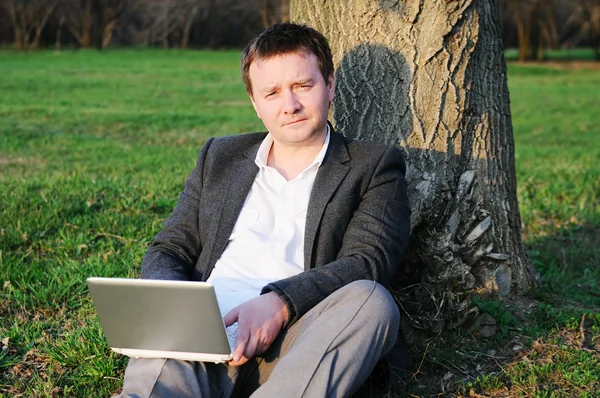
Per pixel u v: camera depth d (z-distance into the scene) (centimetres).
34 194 578
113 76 2266
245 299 276
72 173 723
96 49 4147
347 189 285
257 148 299
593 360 317
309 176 289
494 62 361
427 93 348
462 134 352
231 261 284
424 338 335
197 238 298
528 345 333
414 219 346
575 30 4838
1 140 971
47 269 426
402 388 300
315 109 284
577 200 642
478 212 354
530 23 3725
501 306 356
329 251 281
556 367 314
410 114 349
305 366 236
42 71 2355
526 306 368
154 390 240
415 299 342
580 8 4081
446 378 313
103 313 245
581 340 338
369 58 355
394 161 295
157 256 291
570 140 1147
